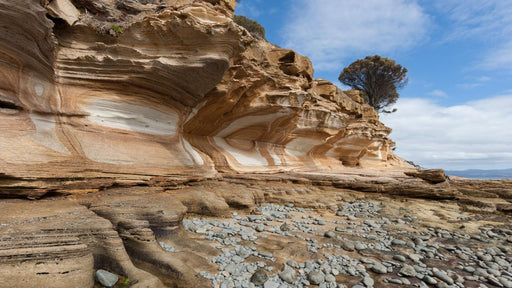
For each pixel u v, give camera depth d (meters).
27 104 5.14
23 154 4.64
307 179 12.44
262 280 4.20
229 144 12.11
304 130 14.61
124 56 6.55
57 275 3.11
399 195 12.47
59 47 6.07
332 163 18.89
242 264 4.68
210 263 4.54
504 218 9.78
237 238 5.90
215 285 3.95
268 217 7.91
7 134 4.61
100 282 3.46
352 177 13.41
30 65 5.13
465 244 7.03
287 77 12.52
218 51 7.00
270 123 12.55
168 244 4.88
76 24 6.23
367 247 6.27
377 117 26.14
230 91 9.64
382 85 37.62
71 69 6.10
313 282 4.38
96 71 6.34
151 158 7.05
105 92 6.54
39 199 4.75
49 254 3.25
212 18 6.83
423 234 7.66
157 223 4.97
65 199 4.98
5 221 3.57
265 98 11.27
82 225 3.88
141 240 4.34
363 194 12.30
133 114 7.02
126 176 6.30
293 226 7.41
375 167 23.39
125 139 6.73
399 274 5.00
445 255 6.24
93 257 3.71
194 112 9.31
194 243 5.16
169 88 7.31
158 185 6.97
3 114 4.73
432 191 12.09
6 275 2.84
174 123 8.27
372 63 35.78
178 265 4.08
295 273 4.59
